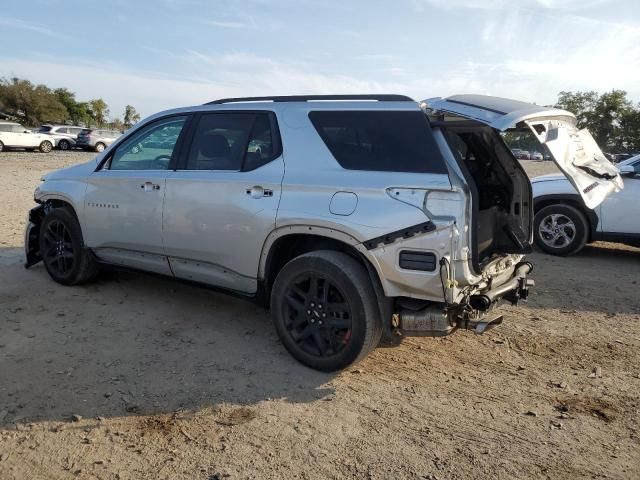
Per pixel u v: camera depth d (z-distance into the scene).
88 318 4.89
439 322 3.62
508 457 3.12
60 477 2.82
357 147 3.91
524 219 4.64
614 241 8.21
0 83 68.44
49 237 5.76
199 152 4.66
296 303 4.07
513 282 4.33
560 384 4.04
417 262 3.53
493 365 4.34
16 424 3.24
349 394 3.76
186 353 4.29
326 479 2.88
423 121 3.72
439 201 3.51
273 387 3.82
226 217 4.31
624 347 4.79
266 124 4.36
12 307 5.05
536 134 3.59
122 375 3.89
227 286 4.51
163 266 4.89
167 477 2.84
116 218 5.07
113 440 3.14
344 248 4.00
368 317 3.76
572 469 3.04
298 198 3.96
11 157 26.48
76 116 82.62
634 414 3.66
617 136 66.12
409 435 3.30
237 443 3.16
